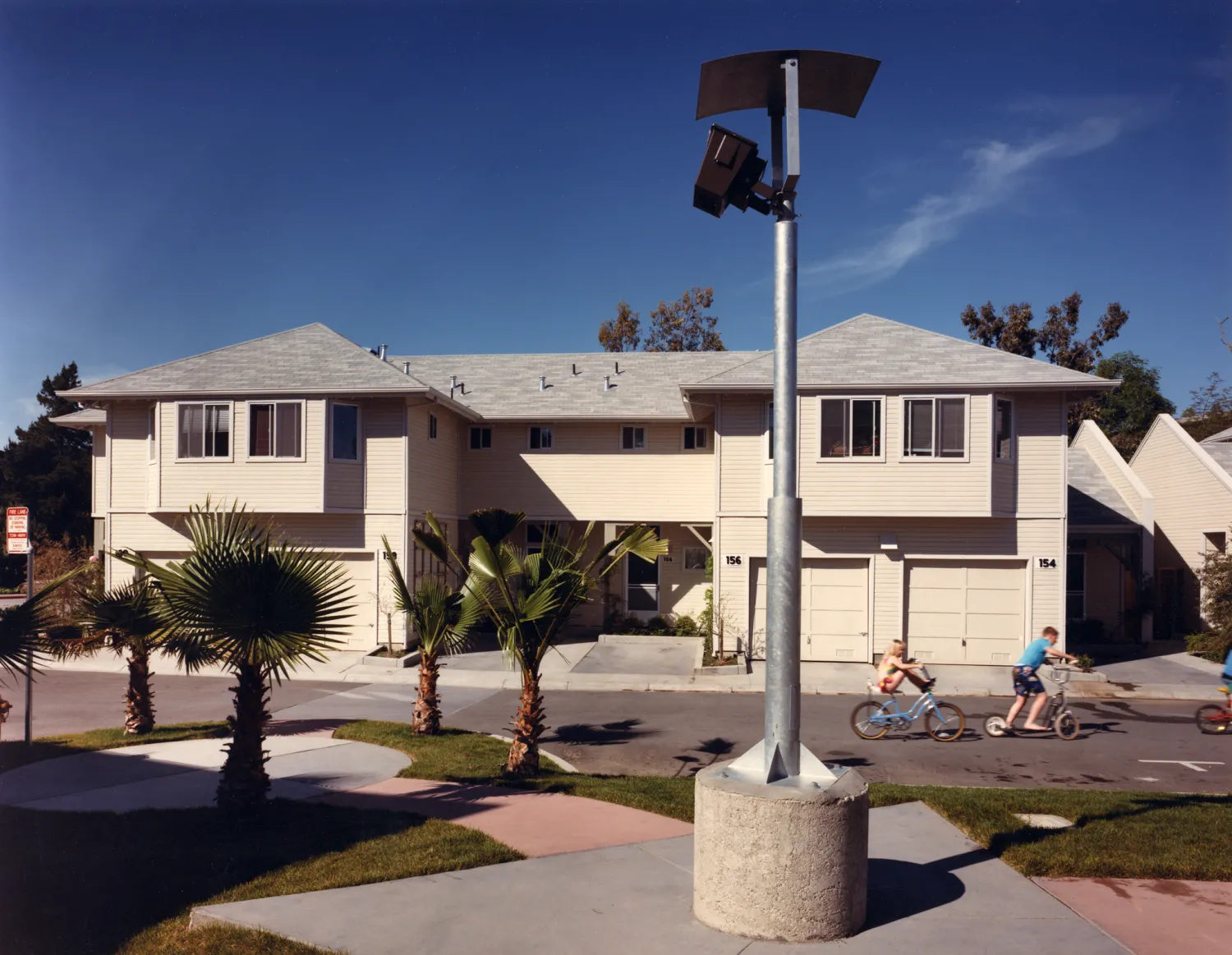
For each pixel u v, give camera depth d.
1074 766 11.61
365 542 21.52
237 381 21.44
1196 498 23.69
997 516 19.56
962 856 6.72
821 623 20.39
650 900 5.77
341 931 5.26
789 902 5.07
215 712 14.49
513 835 7.29
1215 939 5.18
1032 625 19.77
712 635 20.56
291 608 7.29
